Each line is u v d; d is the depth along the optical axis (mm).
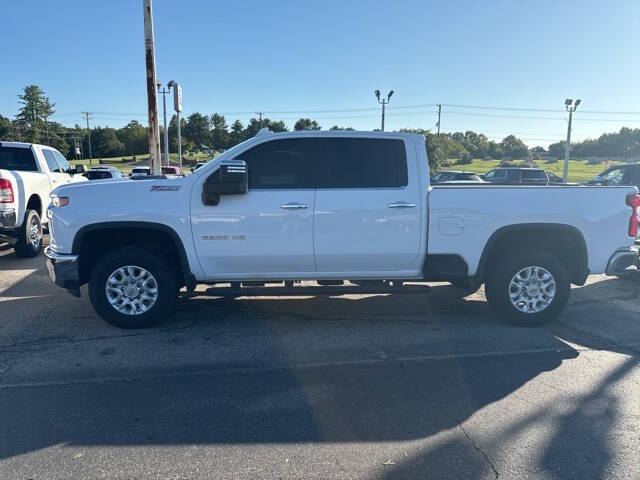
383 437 3219
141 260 5078
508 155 113188
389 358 4547
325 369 4285
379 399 3746
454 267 5340
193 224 5035
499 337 5141
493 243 5328
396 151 5238
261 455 3002
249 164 5117
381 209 5137
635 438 3236
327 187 5152
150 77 10086
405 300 6527
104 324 5387
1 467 2854
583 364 4449
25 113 117625
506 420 3449
